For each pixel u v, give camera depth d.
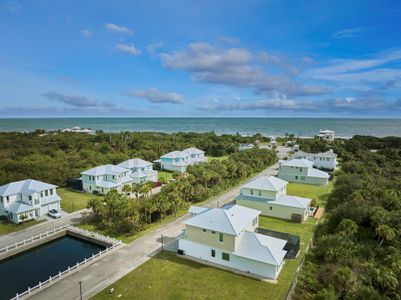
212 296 27.19
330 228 43.62
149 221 45.84
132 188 55.09
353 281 26.03
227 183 68.38
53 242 41.72
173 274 31.06
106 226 44.22
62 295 27.34
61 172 69.06
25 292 27.47
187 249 35.44
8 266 35.19
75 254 38.25
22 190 49.03
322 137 148.75
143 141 117.25
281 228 44.97
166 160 90.25
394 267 27.81
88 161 83.19
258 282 29.64
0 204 47.81
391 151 95.56
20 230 43.62
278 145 151.50
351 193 52.75
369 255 33.09
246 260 31.62
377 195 48.56
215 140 138.62
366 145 120.31
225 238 32.59
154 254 35.75
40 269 34.34
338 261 31.06
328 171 88.56
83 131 172.75
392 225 37.34
